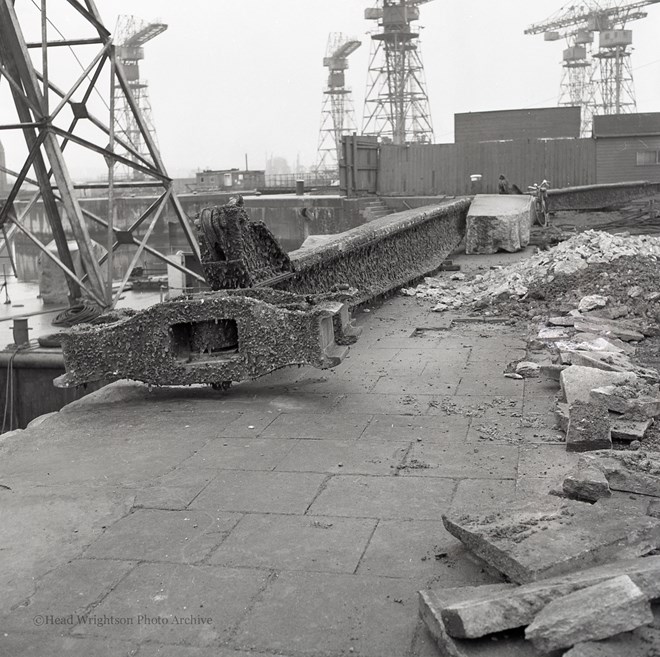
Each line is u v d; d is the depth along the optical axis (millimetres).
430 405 5703
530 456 4547
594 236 11281
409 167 31438
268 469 4535
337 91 106312
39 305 19078
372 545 3520
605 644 2426
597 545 2953
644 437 4625
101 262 15281
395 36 80375
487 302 9820
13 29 12539
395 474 4367
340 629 2883
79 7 13547
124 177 64438
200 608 3074
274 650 2783
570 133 36562
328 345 5961
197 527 3795
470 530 3184
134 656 2789
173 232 40594
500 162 30750
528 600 2604
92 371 6004
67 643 2885
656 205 28344
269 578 3275
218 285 6523
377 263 10758
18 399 12570
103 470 4664
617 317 8234
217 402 6008
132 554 3549
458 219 16484
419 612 2887
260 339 5828
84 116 14125
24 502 4199
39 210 42938
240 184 58500
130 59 83000
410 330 8609
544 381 6215
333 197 31156
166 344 5906
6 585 3324
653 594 2607
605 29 105250
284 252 7355
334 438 5047
